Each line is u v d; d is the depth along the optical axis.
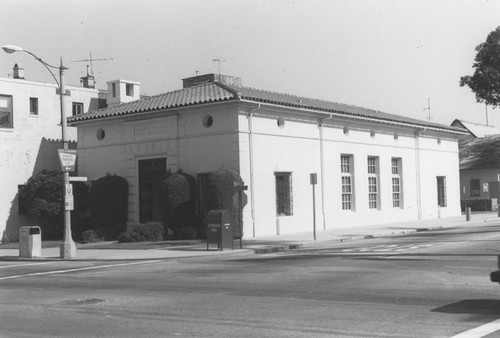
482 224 33.19
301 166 29.59
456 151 43.81
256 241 24.72
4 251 26.20
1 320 9.68
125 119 30.09
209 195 25.72
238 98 25.75
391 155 36.50
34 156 33.69
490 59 51.56
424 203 39.31
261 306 10.09
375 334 7.79
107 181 29.27
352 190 33.16
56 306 10.93
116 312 10.07
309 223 29.80
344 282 12.45
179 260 19.50
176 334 8.23
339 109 32.75
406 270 13.96
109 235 29.00
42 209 31.31
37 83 34.19
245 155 26.58
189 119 27.91
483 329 7.87
